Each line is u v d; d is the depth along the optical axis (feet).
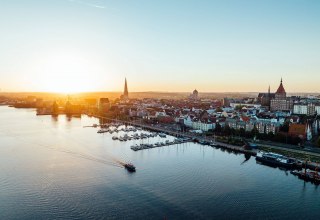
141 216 594.65
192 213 610.24
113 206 638.12
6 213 604.08
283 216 606.55
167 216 595.88
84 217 588.91
